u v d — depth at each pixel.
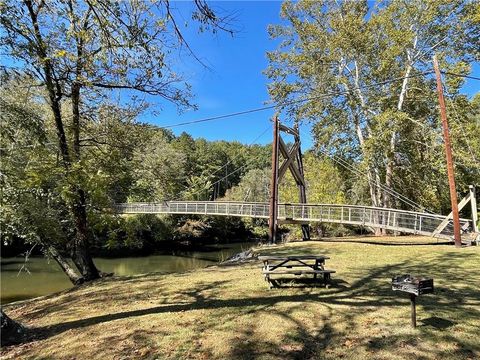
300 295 7.19
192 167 65.38
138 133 11.62
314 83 23.91
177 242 40.62
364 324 5.42
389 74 22.97
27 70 6.47
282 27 23.78
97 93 10.38
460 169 22.06
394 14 21.89
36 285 19.05
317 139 24.53
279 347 4.77
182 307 6.80
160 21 5.72
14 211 9.62
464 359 4.26
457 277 8.55
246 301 6.91
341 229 28.17
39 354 5.10
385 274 9.10
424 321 5.44
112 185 9.52
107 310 7.13
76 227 12.02
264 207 25.25
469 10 20.19
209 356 4.62
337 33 22.52
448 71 20.59
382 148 21.84
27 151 6.95
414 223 17.28
